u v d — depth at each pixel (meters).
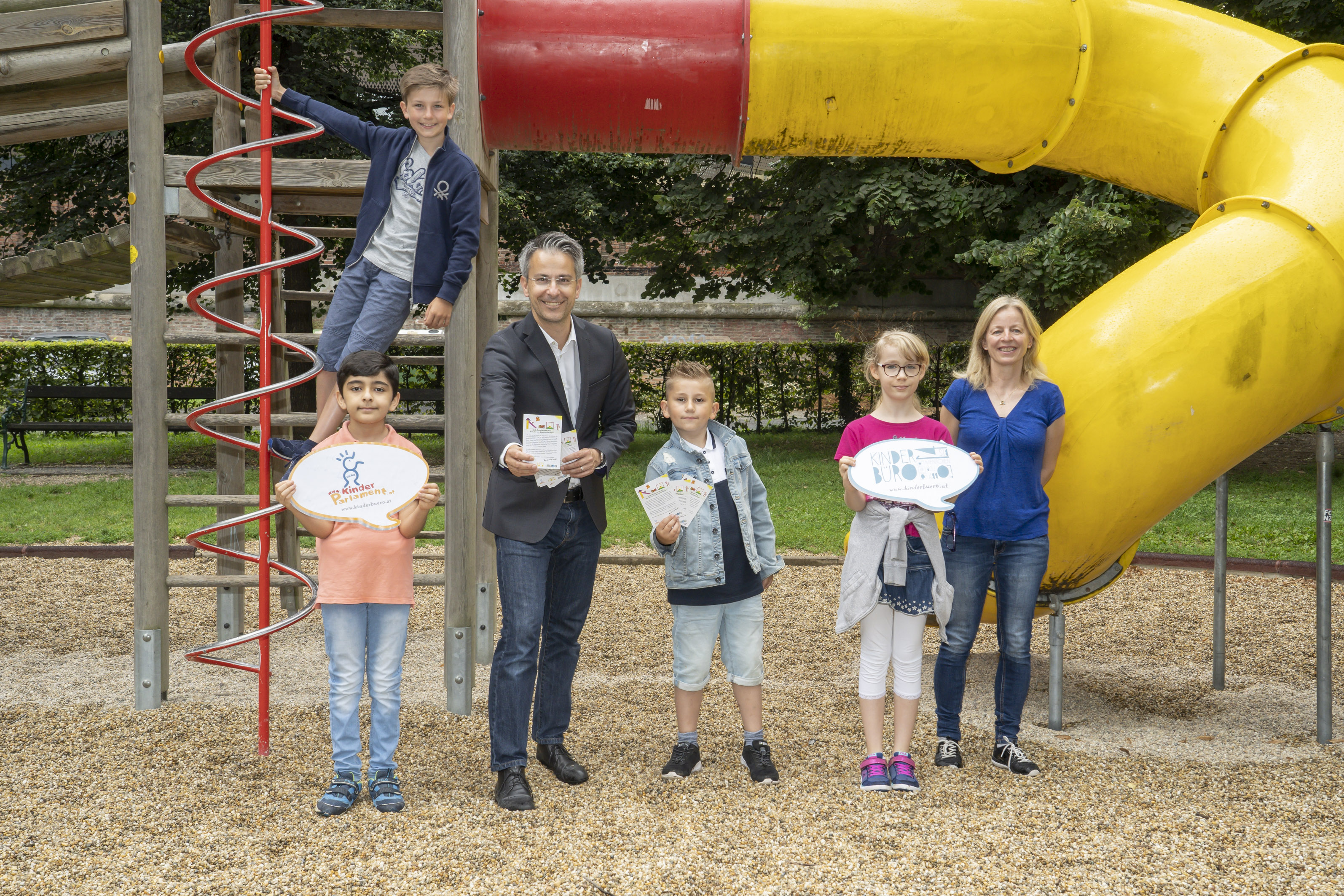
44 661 5.23
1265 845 3.05
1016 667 3.76
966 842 3.05
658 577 7.60
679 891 2.71
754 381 17.19
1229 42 4.69
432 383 16.19
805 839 3.07
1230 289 3.96
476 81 4.61
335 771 3.31
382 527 3.20
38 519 9.16
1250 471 12.24
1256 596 7.02
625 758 3.84
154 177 4.44
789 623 6.32
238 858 2.90
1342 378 4.08
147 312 4.43
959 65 4.72
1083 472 4.02
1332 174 4.09
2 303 5.92
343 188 4.54
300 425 4.80
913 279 14.96
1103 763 3.83
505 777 3.33
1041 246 10.23
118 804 3.31
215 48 5.24
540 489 3.36
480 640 5.39
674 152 5.19
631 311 22.77
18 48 4.49
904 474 3.46
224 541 5.68
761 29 4.68
